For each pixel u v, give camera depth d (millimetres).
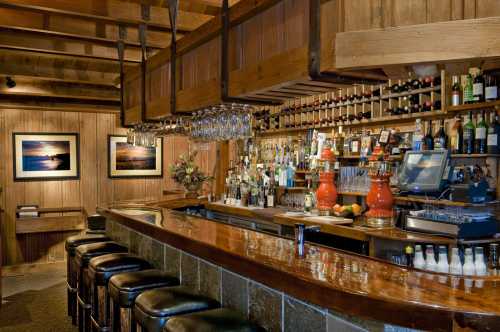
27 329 4422
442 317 1374
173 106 3715
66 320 4691
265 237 2730
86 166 7672
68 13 3676
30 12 4031
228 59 2947
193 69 3465
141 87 4461
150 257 3760
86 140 7668
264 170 5496
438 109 3986
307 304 1926
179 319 2141
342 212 3961
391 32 1868
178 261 3195
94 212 7707
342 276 1794
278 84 2420
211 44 3203
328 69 2072
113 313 3113
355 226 3596
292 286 1833
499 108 3564
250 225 4711
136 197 8016
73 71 5750
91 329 3604
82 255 3848
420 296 1508
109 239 4578
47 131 7402
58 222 7211
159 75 4117
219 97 3031
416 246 3053
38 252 7391
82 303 3975
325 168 4234
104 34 4383
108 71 5965
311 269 1911
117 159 7871
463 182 3754
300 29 2309
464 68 1956
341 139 5051
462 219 3045
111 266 3264
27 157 7293
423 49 1811
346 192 4746
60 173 7496
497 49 1703
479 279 1753
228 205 5168
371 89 4688
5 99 6812
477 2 1734
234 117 3449
